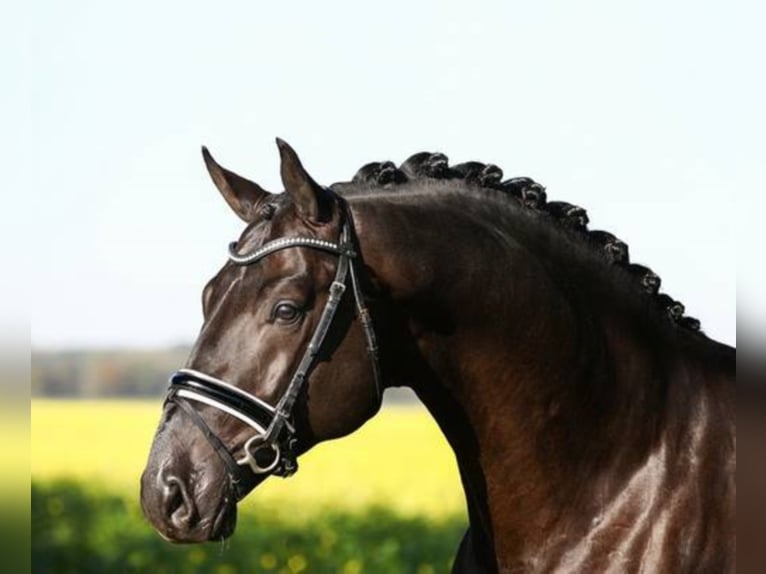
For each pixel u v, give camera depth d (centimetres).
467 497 824
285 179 753
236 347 746
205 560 2180
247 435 740
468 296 782
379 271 767
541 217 821
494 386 791
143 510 739
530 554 792
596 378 794
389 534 2347
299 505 2725
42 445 4088
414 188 810
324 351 752
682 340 828
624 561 770
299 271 750
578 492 786
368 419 779
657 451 788
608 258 829
